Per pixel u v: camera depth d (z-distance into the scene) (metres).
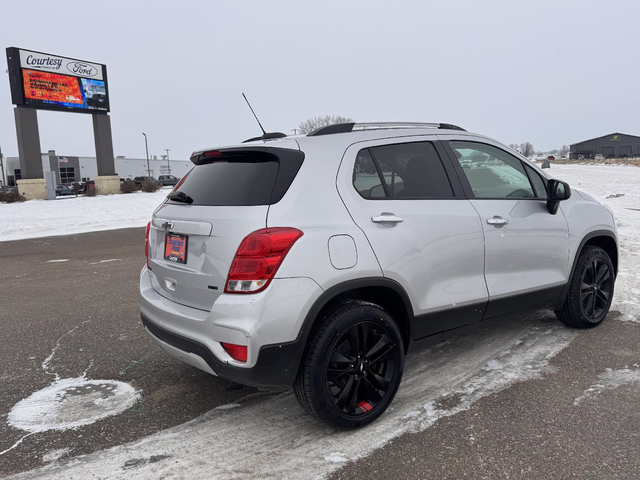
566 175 34.47
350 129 3.22
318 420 2.85
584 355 3.87
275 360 2.59
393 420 3.01
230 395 3.46
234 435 2.91
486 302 3.50
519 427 2.87
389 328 2.96
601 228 4.41
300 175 2.81
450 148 3.53
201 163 3.36
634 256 7.48
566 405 3.11
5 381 3.75
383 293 3.10
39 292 6.62
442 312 3.26
